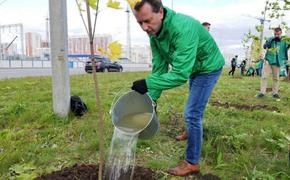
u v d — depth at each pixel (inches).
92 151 146.3
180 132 174.9
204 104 116.8
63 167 129.2
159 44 107.5
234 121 200.2
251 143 156.7
